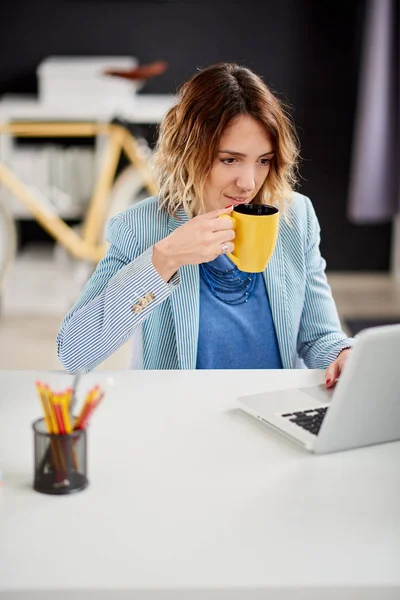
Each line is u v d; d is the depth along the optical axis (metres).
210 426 1.47
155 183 1.91
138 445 1.40
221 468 1.33
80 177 4.55
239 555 1.11
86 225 4.47
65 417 1.23
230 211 1.62
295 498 1.25
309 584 1.05
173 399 1.58
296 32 4.81
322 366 1.93
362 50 4.84
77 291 4.51
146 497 1.25
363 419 1.37
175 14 4.75
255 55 4.83
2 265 4.38
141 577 1.06
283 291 1.92
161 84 4.83
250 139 1.71
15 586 1.04
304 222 1.98
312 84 4.88
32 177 4.52
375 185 4.73
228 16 4.77
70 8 4.70
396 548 1.13
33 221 4.89
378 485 1.29
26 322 4.40
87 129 4.36
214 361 1.90
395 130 4.69
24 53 4.74
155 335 1.89
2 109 4.37
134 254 1.87
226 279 1.89
